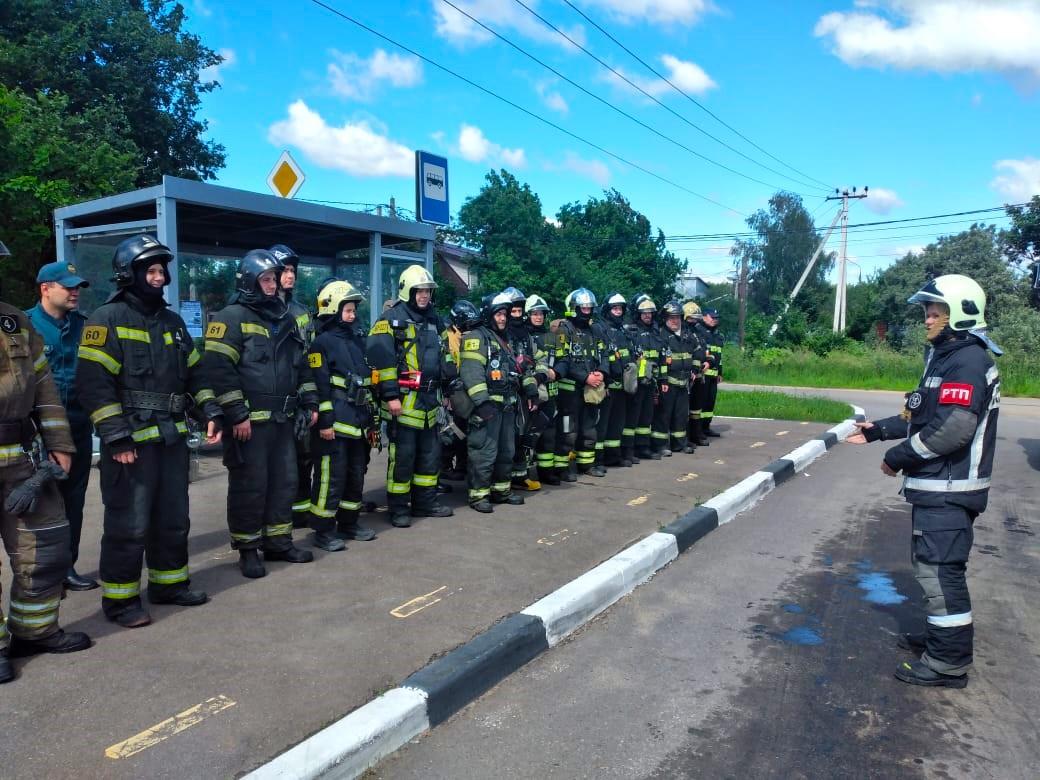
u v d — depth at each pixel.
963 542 3.95
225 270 9.84
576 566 5.36
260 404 4.87
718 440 11.62
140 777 2.76
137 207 8.05
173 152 23.17
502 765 3.16
